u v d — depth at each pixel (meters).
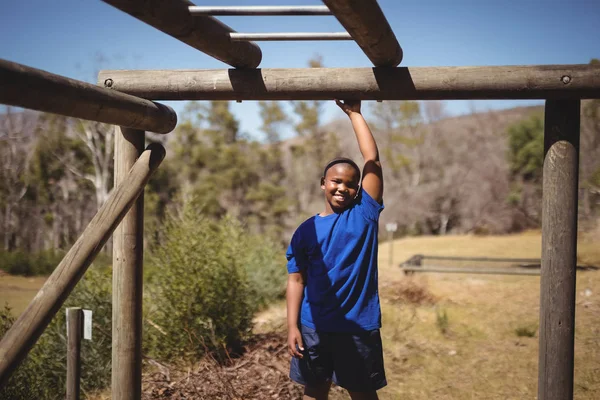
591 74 2.75
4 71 1.93
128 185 2.94
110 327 5.69
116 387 3.25
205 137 42.47
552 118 2.90
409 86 2.91
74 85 2.35
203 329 6.02
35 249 38.12
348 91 2.97
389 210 43.84
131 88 3.13
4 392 4.72
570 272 2.88
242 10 2.39
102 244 2.74
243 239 8.84
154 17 2.21
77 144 37.47
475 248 20.47
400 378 5.44
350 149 47.59
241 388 4.54
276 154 43.38
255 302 8.72
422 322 7.85
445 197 42.88
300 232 2.80
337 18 2.23
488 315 8.26
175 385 4.82
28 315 2.40
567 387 2.89
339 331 2.64
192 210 6.91
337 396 4.63
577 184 2.89
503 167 42.50
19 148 38.44
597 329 6.89
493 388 5.07
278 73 3.04
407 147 49.56
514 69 2.83
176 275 6.25
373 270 2.73
